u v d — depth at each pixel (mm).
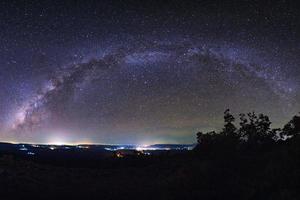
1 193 16922
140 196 17188
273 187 15141
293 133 23203
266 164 19312
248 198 15047
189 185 18453
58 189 18875
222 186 17609
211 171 19781
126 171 27234
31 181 20859
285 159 16719
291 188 14414
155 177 24438
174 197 16359
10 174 21906
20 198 16156
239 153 26969
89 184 21344
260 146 29906
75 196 17125
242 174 19594
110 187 20031
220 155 27281
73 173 25734
